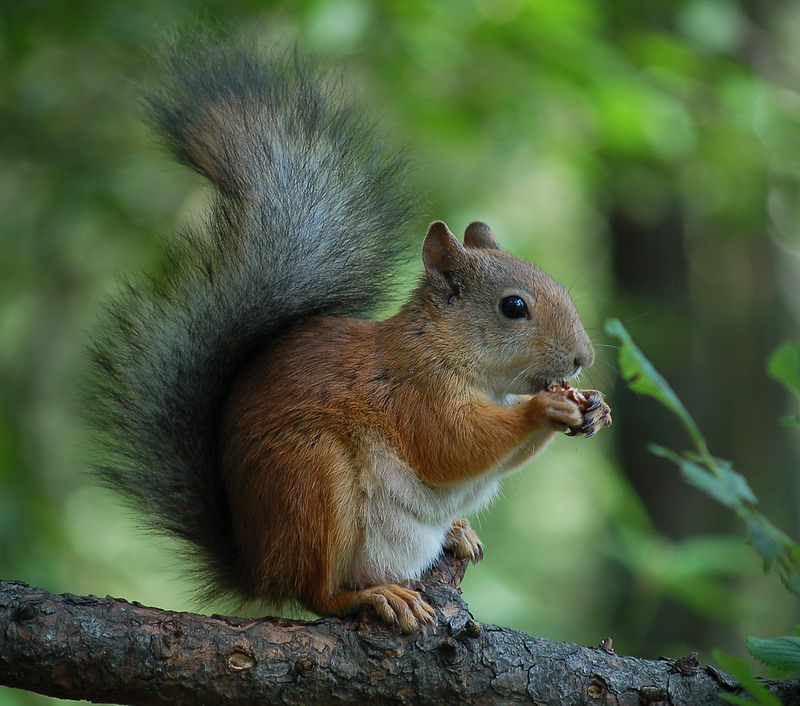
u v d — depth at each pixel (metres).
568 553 26.38
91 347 8.91
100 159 16.05
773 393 22.95
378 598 7.33
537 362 9.15
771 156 17.62
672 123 15.71
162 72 9.46
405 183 9.63
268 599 8.47
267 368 8.69
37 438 17.20
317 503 8.16
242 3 14.07
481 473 8.61
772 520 22.33
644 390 7.86
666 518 20.72
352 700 7.09
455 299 9.23
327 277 9.23
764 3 21.56
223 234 9.01
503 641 7.33
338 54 13.26
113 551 16.94
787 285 24.80
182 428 8.84
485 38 14.73
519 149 16.52
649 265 21.39
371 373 8.70
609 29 16.56
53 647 6.74
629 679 7.26
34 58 15.20
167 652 6.85
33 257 17.05
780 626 20.17
